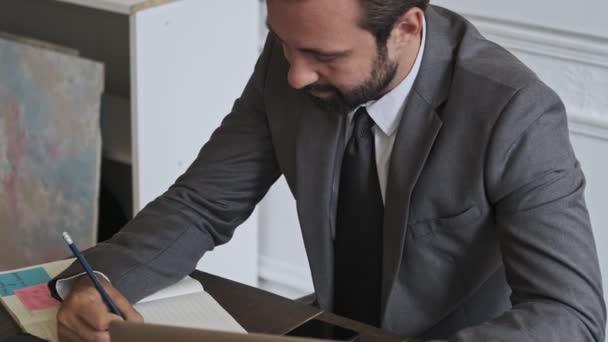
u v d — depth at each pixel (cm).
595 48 234
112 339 116
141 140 257
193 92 268
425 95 156
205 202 173
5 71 283
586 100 242
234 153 177
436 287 163
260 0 285
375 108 160
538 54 244
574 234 144
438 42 159
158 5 250
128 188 322
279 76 173
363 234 167
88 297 149
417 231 160
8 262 303
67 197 281
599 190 248
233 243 298
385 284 164
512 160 148
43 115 279
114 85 314
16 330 148
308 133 166
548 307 140
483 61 157
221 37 271
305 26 139
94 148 272
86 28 310
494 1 245
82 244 283
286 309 155
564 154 149
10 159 290
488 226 157
